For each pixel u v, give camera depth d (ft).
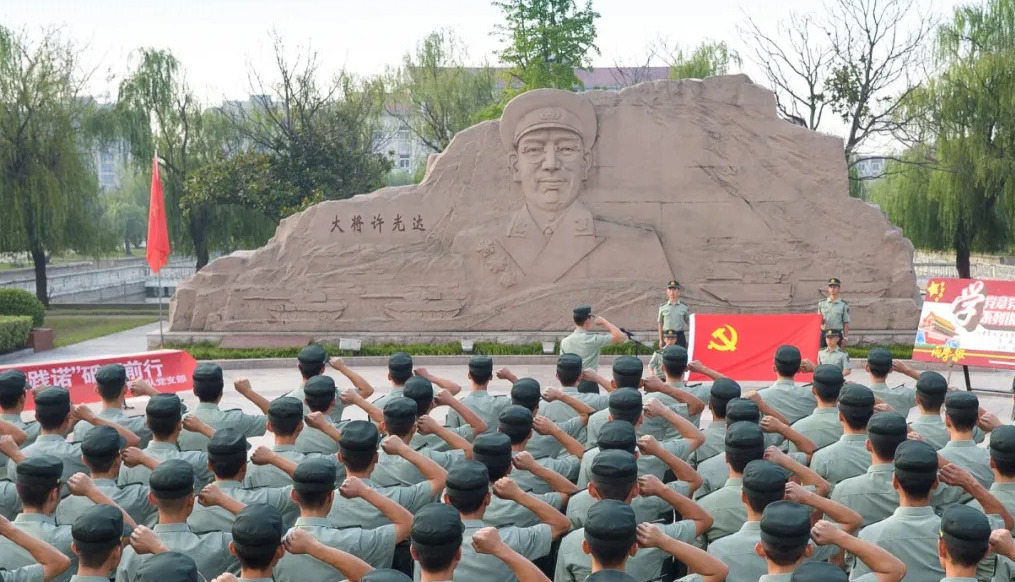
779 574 14.79
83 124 112.27
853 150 103.14
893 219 104.32
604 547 14.21
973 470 21.81
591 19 108.88
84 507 19.88
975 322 45.37
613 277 61.98
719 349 43.68
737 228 62.13
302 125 111.45
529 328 62.23
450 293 62.54
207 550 17.31
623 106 61.67
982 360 44.91
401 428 22.02
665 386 25.89
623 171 61.93
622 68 135.54
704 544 19.48
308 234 63.05
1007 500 19.11
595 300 61.82
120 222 184.03
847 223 61.93
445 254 62.49
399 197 62.64
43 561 16.17
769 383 53.83
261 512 14.96
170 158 119.55
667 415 22.77
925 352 46.42
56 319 100.68
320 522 17.49
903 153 103.45
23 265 170.50
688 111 61.72
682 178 61.93
